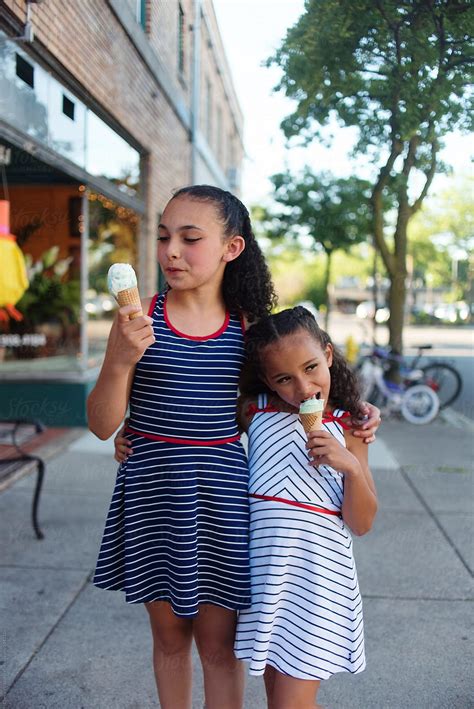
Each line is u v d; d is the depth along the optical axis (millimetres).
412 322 27594
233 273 1854
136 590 1752
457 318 25875
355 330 28438
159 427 1731
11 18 3969
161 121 7727
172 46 5172
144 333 1549
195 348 1745
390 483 5215
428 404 7930
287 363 1691
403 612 3082
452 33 2424
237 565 1743
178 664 1904
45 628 2914
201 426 1732
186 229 1671
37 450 6012
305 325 1719
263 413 1842
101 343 7988
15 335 7238
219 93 10898
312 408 1634
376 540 3961
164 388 1722
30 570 3484
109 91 5602
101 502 4586
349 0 2479
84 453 5941
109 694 2453
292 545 1722
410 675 2588
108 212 7633
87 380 7098
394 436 7117
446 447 6578
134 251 7895
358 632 1747
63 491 4816
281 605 1736
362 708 2385
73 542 3854
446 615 3059
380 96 2699
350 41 2584
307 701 1734
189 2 4930
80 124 5812
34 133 4902
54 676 2561
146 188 7539
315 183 10070
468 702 2424
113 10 5297
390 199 4766
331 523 1741
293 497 1740
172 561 1719
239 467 1781
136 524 1750
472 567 3582
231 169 15406
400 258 5316
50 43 4426
